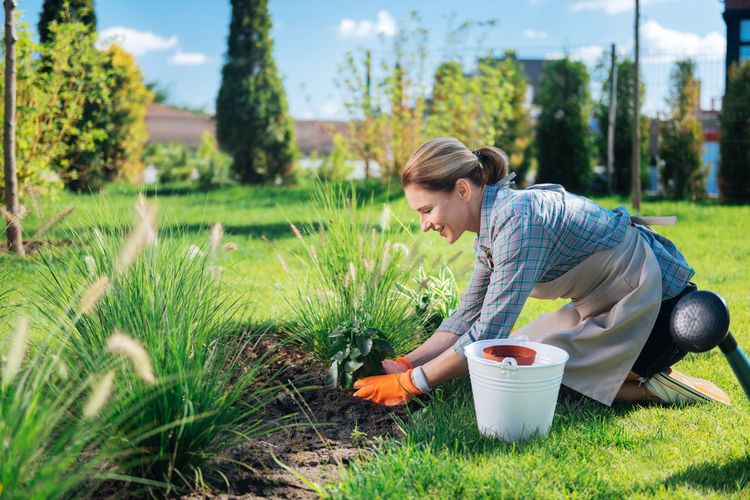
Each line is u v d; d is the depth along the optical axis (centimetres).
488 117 1071
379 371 216
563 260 211
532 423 185
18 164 598
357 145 1182
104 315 177
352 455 183
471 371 189
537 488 155
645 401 229
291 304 285
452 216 207
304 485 164
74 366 163
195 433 164
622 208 231
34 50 605
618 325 209
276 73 1466
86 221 225
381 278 270
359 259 271
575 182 1300
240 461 178
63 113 713
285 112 1483
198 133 2902
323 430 205
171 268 198
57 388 153
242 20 1428
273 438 197
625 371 212
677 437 192
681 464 173
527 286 198
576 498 152
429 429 193
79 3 1178
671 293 215
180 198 1075
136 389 154
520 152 1378
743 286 425
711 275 468
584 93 1271
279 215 873
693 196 1194
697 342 138
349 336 225
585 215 210
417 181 202
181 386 158
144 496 154
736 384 242
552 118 1284
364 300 250
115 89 1307
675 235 703
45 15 1166
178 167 1634
